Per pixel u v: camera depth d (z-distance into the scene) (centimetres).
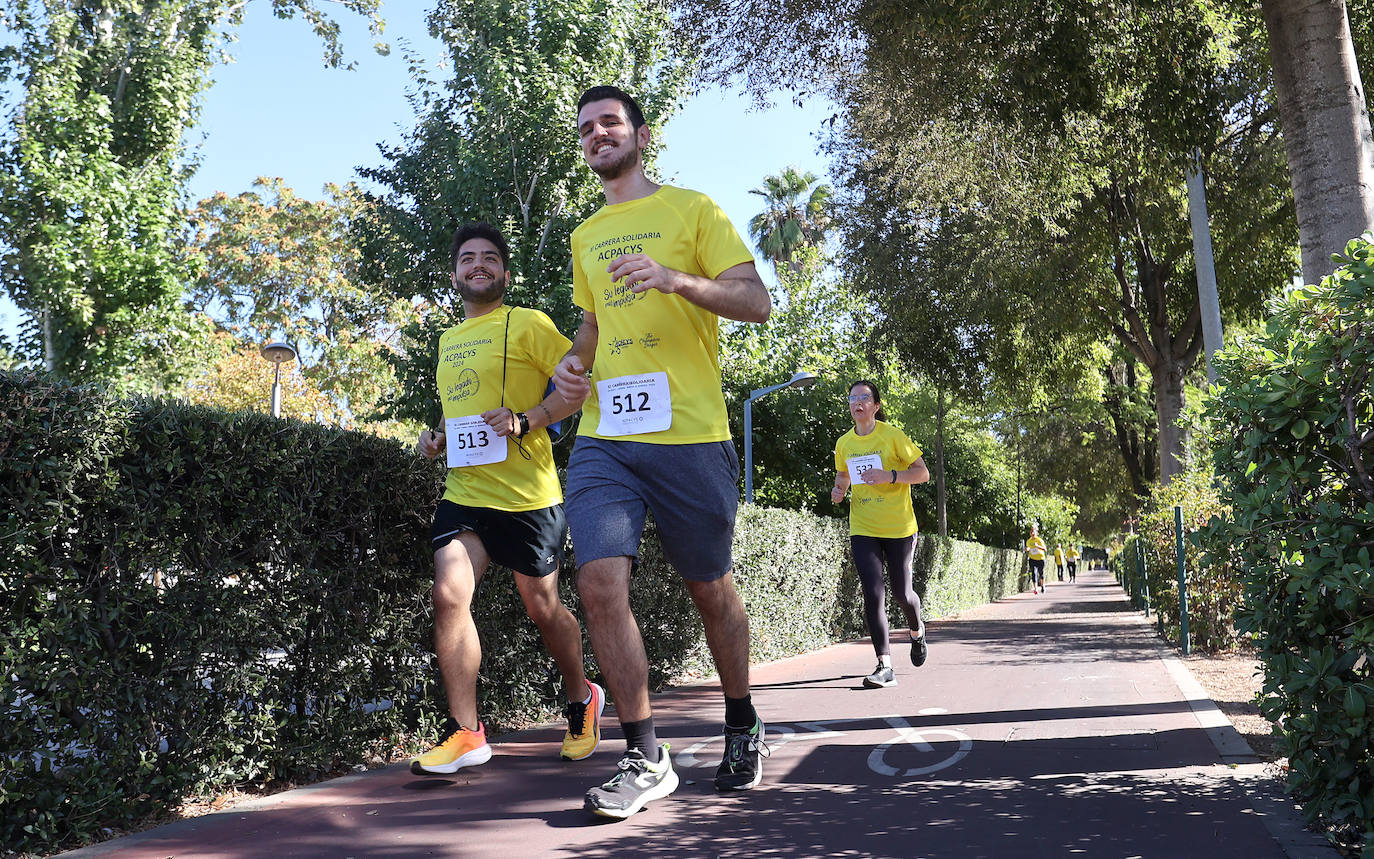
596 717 485
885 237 2078
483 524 444
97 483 344
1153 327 2234
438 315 1535
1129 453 3234
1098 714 580
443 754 420
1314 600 320
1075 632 1362
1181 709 592
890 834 333
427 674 509
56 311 1991
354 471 463
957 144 1344
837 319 2762
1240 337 404
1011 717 579
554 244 1464
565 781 425
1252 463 370
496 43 1498
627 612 361
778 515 1063
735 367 2656
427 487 513
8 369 329
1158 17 926
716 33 1072
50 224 1952
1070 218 1788
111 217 2041
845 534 1346
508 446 439
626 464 366
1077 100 945
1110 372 2975
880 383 2948
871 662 970
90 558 345
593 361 418
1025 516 5184
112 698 348
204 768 381
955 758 462
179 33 2233
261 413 413
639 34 1548
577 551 362
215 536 388
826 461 2781
